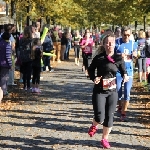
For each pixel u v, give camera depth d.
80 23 62.84
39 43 13.84
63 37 29.19
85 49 18.95
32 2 22.47
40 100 12.49
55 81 17.41
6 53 11.79
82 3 52.22
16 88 14.60
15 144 7.62
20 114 10.32
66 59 30.25
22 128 8.85
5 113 10.41
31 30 13.84
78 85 16.23
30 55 13.82
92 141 7.90
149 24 51.38
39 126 9.06
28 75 14.11
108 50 7.34
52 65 25.33
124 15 39.88
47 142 7.79
